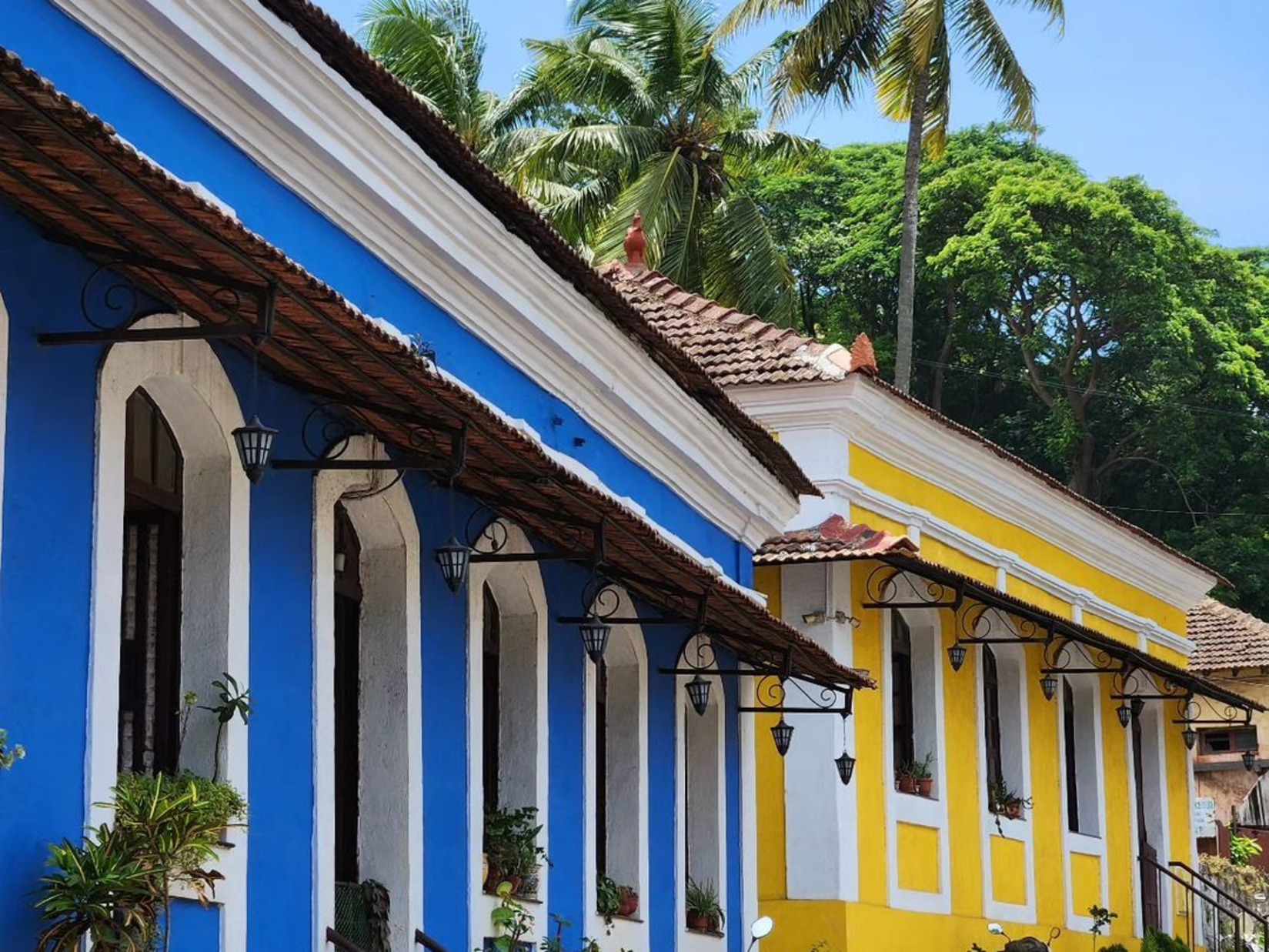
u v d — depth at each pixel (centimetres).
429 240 1320
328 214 1223
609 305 1575
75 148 816
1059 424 5206
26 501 974
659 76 4038
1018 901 2586
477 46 4025
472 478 1372
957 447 2467
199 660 1145
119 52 1020
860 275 5438
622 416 1684
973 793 2491
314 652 1242
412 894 1354
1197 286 5281
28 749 965
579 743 1666
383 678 1373
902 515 2367
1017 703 2670
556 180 4162
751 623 1681
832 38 3612
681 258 3906
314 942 1216
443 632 1435
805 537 2145
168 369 1088
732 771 2019
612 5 4081
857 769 2198
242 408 1166
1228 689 3638
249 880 1152
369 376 1111
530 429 1521
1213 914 3309
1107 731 3006
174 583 1154
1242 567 5116
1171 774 3291
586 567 1680
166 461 1156
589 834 1667
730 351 2292
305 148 1175
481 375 1438
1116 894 2962
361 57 1183
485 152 3978
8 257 962
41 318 985
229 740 1133
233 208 1126
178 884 1059
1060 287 5222
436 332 1371
